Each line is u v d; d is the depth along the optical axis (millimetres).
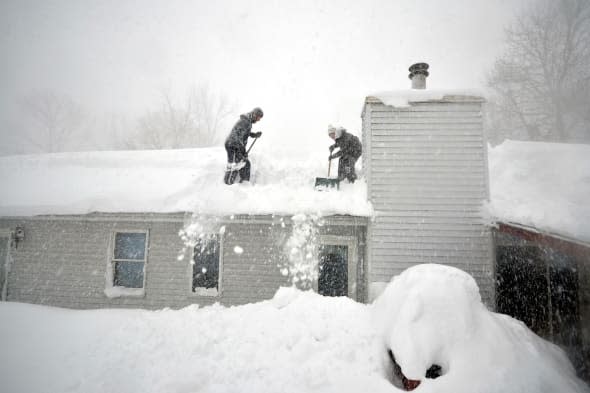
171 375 4078
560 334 5566
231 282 7703
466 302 4016
